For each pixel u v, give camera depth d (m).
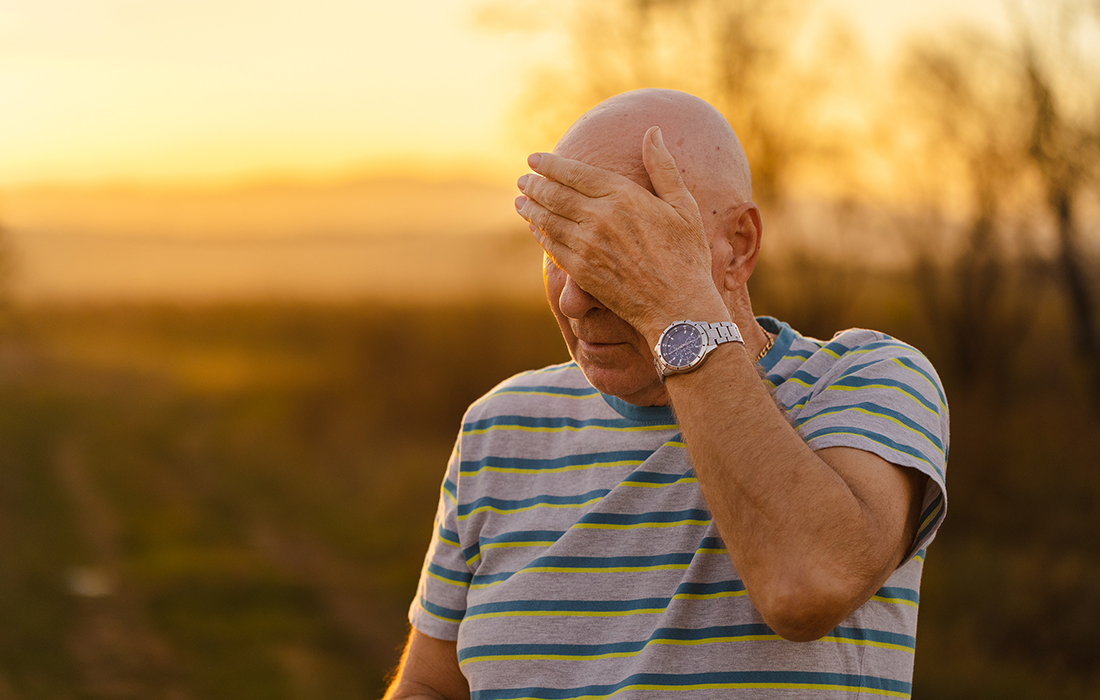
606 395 1.44
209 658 6.88
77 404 22.52
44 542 9.99
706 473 1.14
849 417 1.24
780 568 1.09
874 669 1.29
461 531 1.53
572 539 1.38
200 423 19.88
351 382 18.80
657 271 1.20
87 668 6.55
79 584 8.58
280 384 23.80
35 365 29.70
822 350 1.41
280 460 15.50
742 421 1.14
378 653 7.18
